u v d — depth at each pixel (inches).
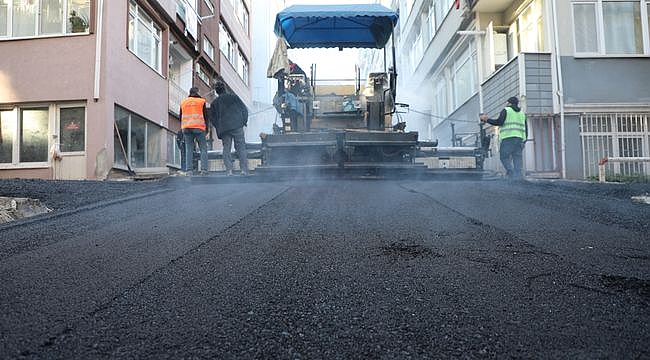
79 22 521.0
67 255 161.9
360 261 151.6
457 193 300.0
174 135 725.9
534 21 582.6
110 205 265.1
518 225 205.0
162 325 105.7
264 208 243.4
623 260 154.5
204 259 154.3
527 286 130.1
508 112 418.6
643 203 262.1
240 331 102.7
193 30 799.7
